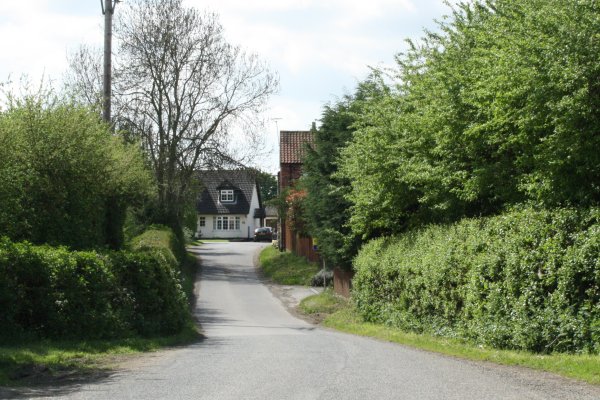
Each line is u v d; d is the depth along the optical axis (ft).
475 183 51.42
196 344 56.18
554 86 38.68
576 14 38.52
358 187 75.87
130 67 144.87
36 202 65.31
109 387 31.42
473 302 49.85
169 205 153.99
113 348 47.57
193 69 150.51
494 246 46.98
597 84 37.65
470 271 50.08
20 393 29.89
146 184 95.91
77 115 68.64
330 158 106.22
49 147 65.72
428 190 63.00
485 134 50.39
